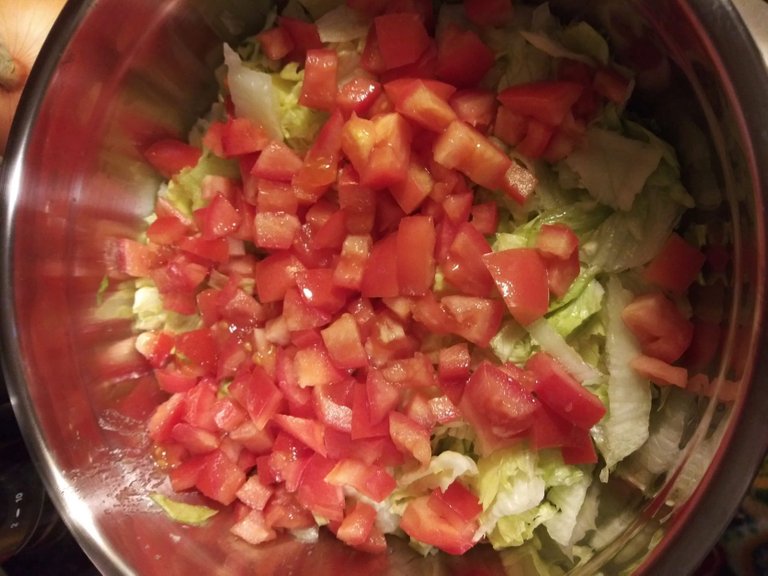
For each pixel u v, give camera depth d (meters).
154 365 0.26
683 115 0.19
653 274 0.21
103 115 0.23
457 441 0.23
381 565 0.24
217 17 0.23
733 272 0.17
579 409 0.21
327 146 0.23
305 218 0.24
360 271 0.23
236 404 0.25
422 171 0.22
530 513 0.22
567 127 0.21
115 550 0.20
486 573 0.22
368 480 0.23
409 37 0.22
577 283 0.22
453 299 0.22
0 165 0.24
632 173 0.21
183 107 0.25
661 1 0.17
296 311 0.24
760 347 0.16
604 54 0.21
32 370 0.21
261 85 0.23
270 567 0.23
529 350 0.22
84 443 0.22
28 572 0.26
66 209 0.23
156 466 0.25
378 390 0.22
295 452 0.24
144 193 0.26
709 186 0.19
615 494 0.22
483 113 0.22
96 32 0.21
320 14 0.23
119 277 0.25
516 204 0.22
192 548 0.23
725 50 0.16
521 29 0.21
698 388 0.19
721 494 0.16
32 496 0.25
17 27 0.24
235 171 0.25
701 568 0.23
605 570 0.19
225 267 0.25
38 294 0.22
